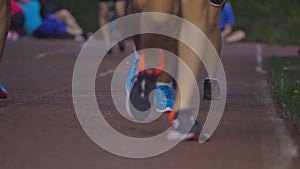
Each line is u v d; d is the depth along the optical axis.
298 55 30.80
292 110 12.36
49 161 8.25
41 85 16.27
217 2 12.30
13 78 18.27
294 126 10.80
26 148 8.88
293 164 8.38
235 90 15.70
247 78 19.34
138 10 11.39
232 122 11.05
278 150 9.07
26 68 21.88
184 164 8.27
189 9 9.83
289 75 19.55
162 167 8.12
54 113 11.48
